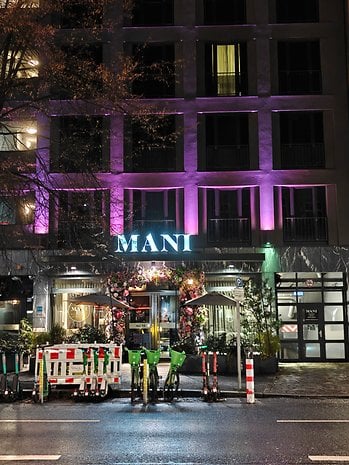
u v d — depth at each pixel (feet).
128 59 73.41
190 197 75.41
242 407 40.68
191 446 27.53
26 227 74.84
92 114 75.92
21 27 55.11
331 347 71.97
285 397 45.62
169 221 76.13
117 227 74.02
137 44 78.79
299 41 78.79
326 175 75.15
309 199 75.87
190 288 69.97
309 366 66.59
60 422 34.81
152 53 78.89
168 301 73.15
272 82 77.71
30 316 74.18
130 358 44.86
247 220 75.72
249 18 79.25
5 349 62.08
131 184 75.77
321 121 77.10
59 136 75.97
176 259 71.77
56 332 65.62
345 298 72.64
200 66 78.79
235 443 28.07
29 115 75.31
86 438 29.71
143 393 43.73
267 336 60.80
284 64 78.48
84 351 45.60
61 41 77.66
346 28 77.56
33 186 68.13
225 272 72.49
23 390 47.24
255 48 78.23
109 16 78.89
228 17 79.61
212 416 36.70
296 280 73.31
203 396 44.55
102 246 69.62
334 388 48.98
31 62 69.67
